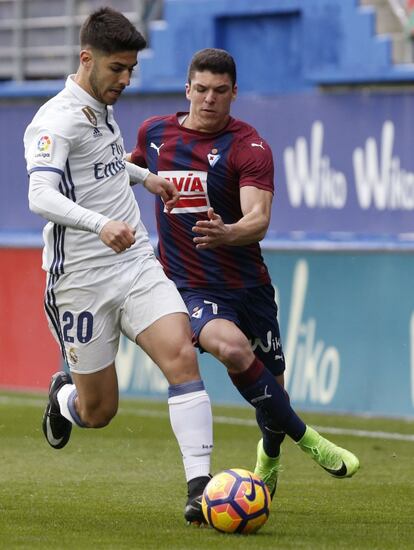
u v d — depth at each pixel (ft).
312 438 67.97
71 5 190.70
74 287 62.49
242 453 99.91
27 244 163.22
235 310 70.13
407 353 124.67
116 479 84.07
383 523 65.00
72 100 61.21
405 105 143.64
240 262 70.03
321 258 131.03
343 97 148.77
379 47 150.30
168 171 70.79
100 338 63.10
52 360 154.40
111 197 62.44
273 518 66.08
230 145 69.46
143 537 57.77
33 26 195.11
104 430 115.14
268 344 71.82
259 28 162.81
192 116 70.79
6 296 158.51
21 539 57.11
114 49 60.29
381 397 126.52
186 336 61.41
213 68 68.90
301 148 152.87
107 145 62.18
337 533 60.70
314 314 131.75
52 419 71.77
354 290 128.47
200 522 60.64
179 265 70.74
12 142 177.27
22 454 98.02
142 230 63.93
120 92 61.57
